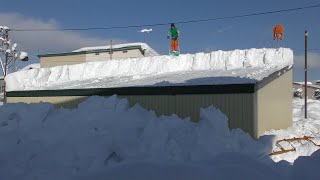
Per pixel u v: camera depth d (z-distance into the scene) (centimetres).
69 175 727
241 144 882
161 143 812
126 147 820
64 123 963
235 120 989
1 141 901
